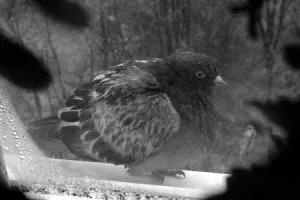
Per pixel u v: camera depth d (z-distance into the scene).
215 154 2.23
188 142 2.11
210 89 2.13
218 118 2.18
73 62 2.58
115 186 1.92
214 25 2.58
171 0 2.68
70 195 1.87
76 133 2.11
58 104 2.42
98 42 2.63
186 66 2.11
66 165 1.96
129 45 2.69
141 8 2.69
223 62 2.49
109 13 2.65
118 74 2.14
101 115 2.12
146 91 2.11
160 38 2.70
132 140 2.10
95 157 2.11
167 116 2.09
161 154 2.09
